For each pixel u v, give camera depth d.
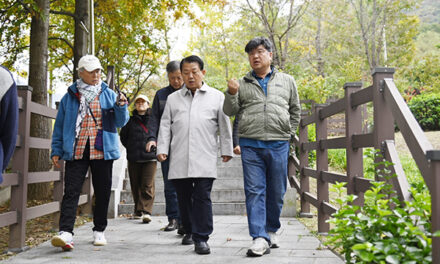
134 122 6.01
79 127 4.11
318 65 25.81
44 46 7.80
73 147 4.06
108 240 4.67
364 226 2.30
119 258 3.75
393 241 2.10
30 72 7.74
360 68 23.78
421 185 2.37
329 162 10.85
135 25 12.70
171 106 4.19
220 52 23.17
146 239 4.73
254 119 3.85
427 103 16.55
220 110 4.12
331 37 27.05
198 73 4.07
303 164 6.63
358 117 4.07
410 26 30.77
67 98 4.18
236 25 21.25
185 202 4.19
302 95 16.53
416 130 2.41
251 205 3.80
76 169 4.09
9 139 2.50
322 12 23.45
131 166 6.09
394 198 2.40
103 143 4.11
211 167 3.94
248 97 3.93
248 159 3.87
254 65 3.94
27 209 4.28
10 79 2.51
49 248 4.23
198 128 3.99
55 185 5.28
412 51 31.72
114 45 12.78
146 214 6.07
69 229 4.00
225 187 7.54
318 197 5.09
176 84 4.78
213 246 4.30
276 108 3.86
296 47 21.97
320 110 5.27
